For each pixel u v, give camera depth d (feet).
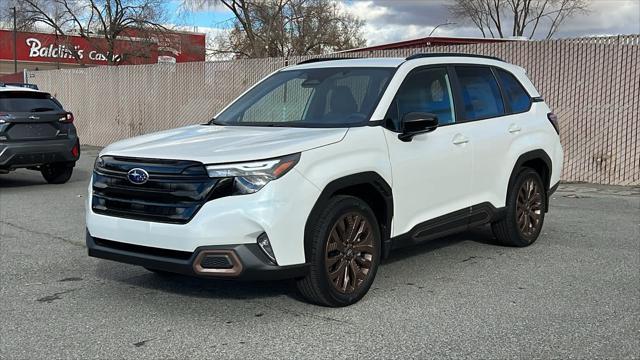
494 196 20.13
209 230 13.43
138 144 15.76
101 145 67.67
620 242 22.40
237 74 51.75
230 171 13.55
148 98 60.80
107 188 14.98
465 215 18.86
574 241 22.62
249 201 13.47
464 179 18.66
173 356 12.75
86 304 15.98
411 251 21.33
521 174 21.27
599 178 36.50
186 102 56.80
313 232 14.47
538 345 13.20
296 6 120.26
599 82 35.73
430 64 18.69
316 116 17.30
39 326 14.46
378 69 17.88
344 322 14.52
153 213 14.11
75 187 37.96
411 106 17.49
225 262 13.51
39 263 19.99
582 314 15.03
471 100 19.77
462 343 13.30
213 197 13.55
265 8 118.11
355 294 15.60
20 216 28.25
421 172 17.08
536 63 37.47
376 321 14.57
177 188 13.82
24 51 175.52
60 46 154.30
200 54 139.85
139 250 14.52
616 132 35.60
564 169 37.47
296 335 13.76
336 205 14.82
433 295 16.48
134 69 61.82
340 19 124.98
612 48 35.14
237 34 123.34
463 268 19.12
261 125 17.65
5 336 13.85
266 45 118.11
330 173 14.58
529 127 21.58
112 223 14.70
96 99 67.26
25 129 35.60
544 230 24.54
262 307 15.60
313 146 14.52
